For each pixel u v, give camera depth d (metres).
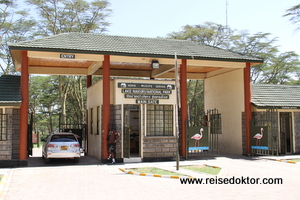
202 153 20.41
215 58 19.16
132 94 17.47
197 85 43.75
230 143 21.70
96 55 17.39
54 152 16.27
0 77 17.89
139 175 13.26
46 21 36.72
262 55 42.16
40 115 44.38
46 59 19.17
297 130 21.52
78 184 11.26
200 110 44.47
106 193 9.74
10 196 9.38
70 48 16.55
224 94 22.67
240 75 21.03
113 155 16.69
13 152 15.98
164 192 9.84
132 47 18.56
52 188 10.56
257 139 19.66
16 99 15.78
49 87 40.84
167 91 18.08
